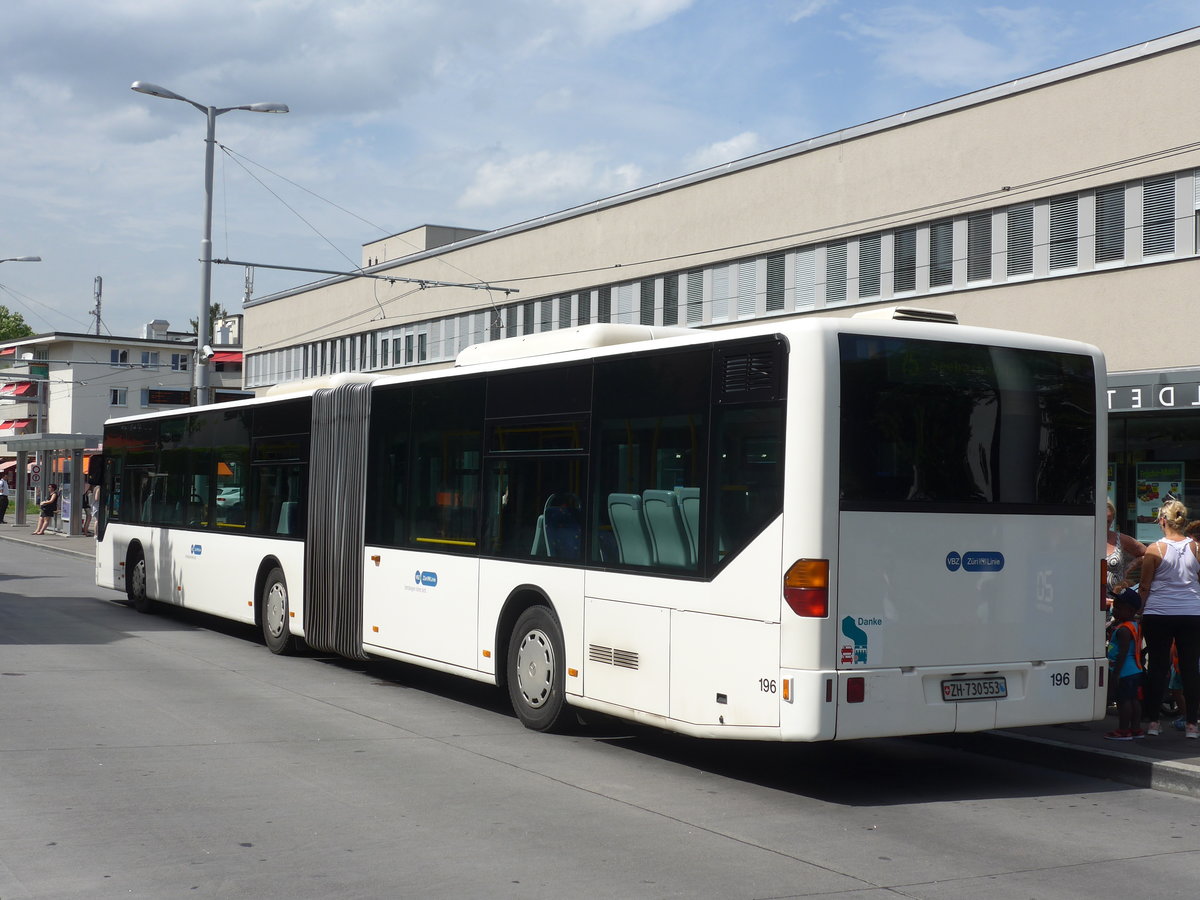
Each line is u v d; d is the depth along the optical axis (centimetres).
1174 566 955
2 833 662
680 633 848
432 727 1014
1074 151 2281
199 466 1689
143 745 903
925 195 2570
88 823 685
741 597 803
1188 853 684
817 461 776
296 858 624
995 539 843
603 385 943
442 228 5997
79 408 8419
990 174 2436
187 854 627
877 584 790
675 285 3322
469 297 4238
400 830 683
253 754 881
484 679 1065
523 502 1028
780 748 981
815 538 771
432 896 567
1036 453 868
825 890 594
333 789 779
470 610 1088
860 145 2731
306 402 1402
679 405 867
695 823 723
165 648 1489
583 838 678
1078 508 887
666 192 3331
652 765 891
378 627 1231
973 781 876
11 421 8875
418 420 1191
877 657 787
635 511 900
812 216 2853
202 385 2856
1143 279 2173
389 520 1226
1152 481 2100
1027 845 697
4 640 1527
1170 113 2128
